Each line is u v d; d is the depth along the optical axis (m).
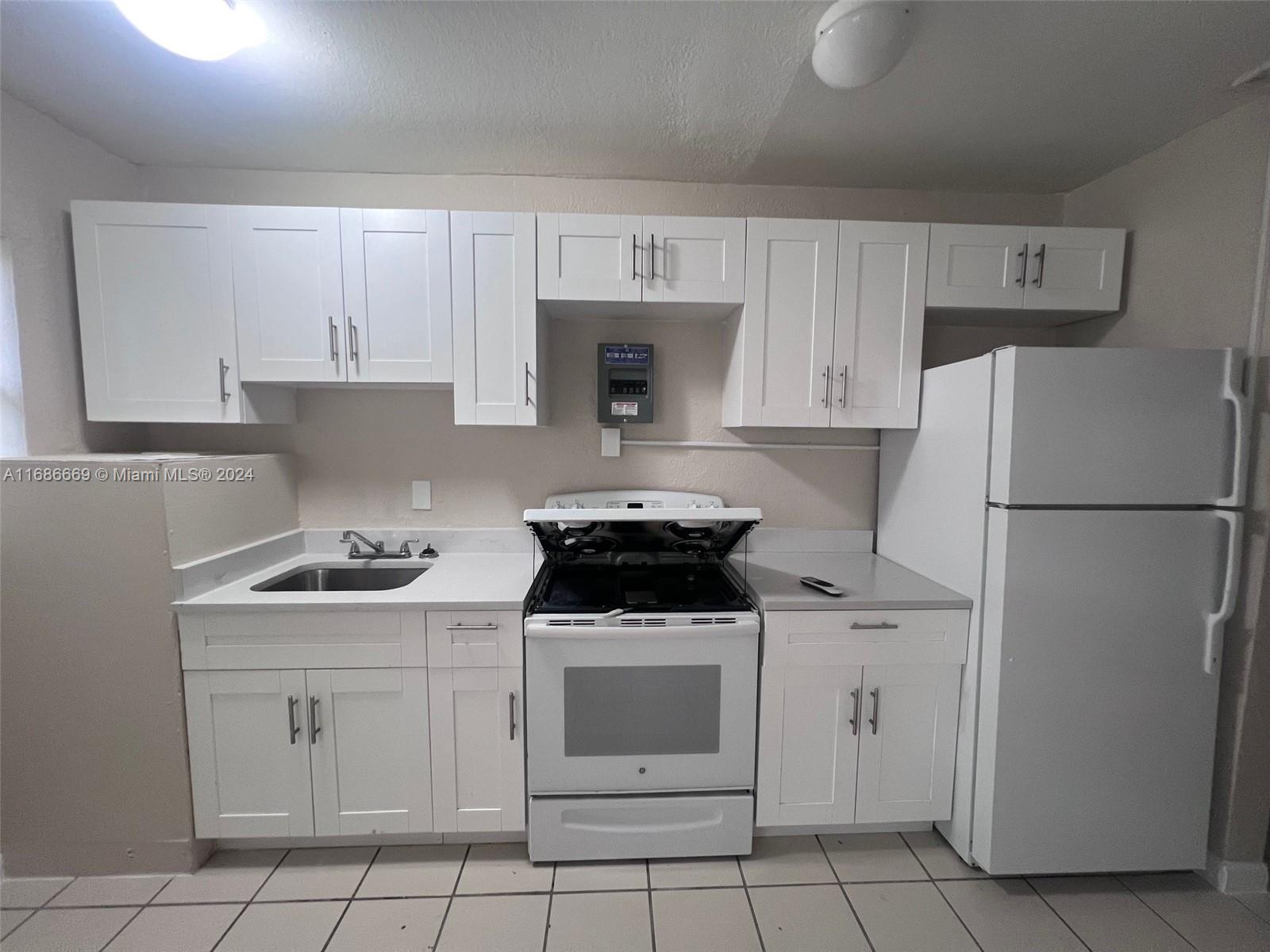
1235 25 1.27
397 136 1.77
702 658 1.61
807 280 1.82
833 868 1.63
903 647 1.64
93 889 1.54
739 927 1.44
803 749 1.67
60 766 1.56
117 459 1.54
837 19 1.24
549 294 1.77
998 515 1.50
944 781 1.68
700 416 2.18
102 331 1.69
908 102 1.58
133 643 1.54
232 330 1.72
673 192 2.07
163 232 1.69
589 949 1.38
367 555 2.05
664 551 1.91
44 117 1.65
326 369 1.75
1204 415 1.46
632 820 1.63
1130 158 1.86
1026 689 1.50
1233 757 1.55
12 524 1.50
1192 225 1.68
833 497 2.24
